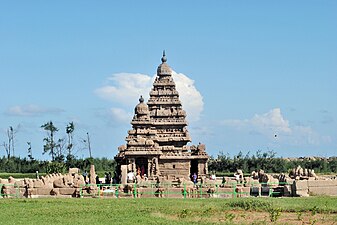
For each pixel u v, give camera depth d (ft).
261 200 172.14
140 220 135.13
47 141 525.75
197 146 365.40
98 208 160.97
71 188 224.74
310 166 498.28
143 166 346.54
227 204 167.02
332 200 177.78
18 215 146.51
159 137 372.17
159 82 388.98
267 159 498.28
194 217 142.10
